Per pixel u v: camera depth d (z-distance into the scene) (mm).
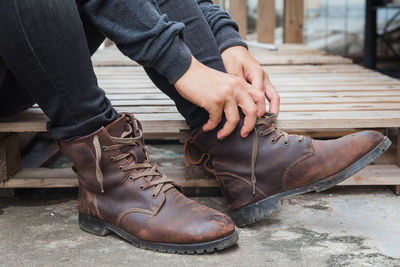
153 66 1363
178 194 1401
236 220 1479
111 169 1397
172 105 1790
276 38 5133
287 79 2188
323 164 1425
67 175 1648
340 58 2719
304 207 1574
